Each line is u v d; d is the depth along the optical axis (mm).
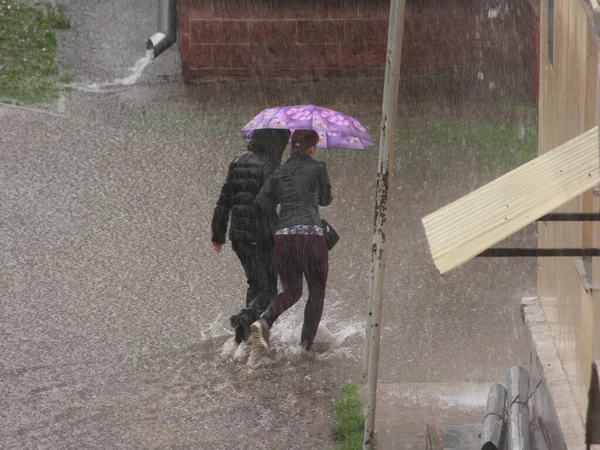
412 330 32875
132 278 37000
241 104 60531
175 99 60688
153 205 44562
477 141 54062
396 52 20938
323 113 31141
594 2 18641
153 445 25719
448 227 16922
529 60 63812
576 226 20422
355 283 36812
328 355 30812
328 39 64188
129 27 70125
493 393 22922
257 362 29938
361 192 46656
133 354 31000
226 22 63125
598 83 16609
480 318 33781
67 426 26672
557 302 22938
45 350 31188
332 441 25844
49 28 69188
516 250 15852
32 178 47344
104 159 50344
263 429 26531
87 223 42281
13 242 40031
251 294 31344
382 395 27953
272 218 30375
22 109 57031
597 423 15578
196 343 31750
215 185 47312
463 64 64875
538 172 17625
